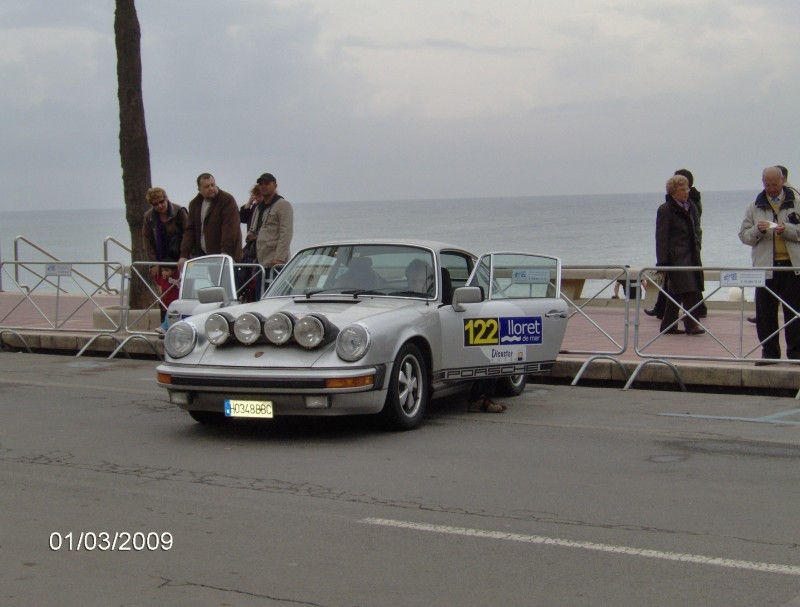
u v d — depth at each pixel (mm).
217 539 6203
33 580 5535
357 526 6445
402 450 8555
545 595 5250
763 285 11602
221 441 8984
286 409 8688
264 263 14219
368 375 8688
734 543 6043
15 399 11305
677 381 11820
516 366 10461
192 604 5176
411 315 9375
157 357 14977
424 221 136125
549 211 190875
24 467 8047
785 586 5348
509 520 6543
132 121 17094
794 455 8312
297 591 5336
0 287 23016
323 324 8781
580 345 13922
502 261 10539
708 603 5121
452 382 10000
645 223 109125
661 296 16906
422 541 6137
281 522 6543
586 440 8938
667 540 6113
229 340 9047
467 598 5215
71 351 15562
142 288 16609
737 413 10258
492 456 8320
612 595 5242
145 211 17188
